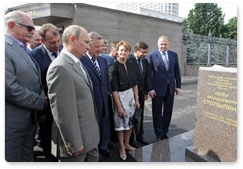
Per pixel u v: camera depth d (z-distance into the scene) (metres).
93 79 2.48
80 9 7.46
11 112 1.82
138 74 3.18
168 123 3.63
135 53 3.39
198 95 2.72
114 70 2.70
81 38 1.75
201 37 12.91
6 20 1.93
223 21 17.38
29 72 1.93
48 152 2.53
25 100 1.83
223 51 14.41
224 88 2.40
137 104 2.99
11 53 1.82
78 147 1.64
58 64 1.61
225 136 2.41
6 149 1.84
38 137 3.07
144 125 4.36
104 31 8.22
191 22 17.19
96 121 1.93
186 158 2.70
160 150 2.94
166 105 3.57
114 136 3.21
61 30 7.45
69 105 1.60
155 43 10.15
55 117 1.62
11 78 1.77
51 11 6.97
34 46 3.08
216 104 2.50
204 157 2.56
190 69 12.26
